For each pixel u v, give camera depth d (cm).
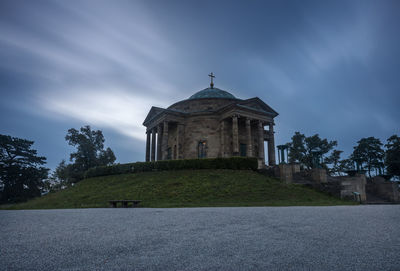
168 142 5244
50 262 369
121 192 2667
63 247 470
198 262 361
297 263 352
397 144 5312
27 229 720
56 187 6938
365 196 2420
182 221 850
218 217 955
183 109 5194
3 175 5819
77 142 5866
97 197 2586
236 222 803
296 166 3331
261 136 4506
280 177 2877
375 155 6122
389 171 5438
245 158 3334
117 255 405
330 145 6094
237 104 4322
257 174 3131
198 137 4753
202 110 4984
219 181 2770
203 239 531
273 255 396
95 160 5841
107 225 778
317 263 351
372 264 345
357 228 664
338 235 565
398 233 588
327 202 2064
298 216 971
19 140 6462
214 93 5444
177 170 3359
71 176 5566
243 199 2189
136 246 470
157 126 5053
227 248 446
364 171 3344
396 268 326
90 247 466
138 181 3064
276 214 1055
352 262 355
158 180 2980
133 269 330
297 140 6312
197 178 2931
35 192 6094
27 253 426
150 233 614
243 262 359
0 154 6106
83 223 843
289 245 467
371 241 499
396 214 1030
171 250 435
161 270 325
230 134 4688
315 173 2764
